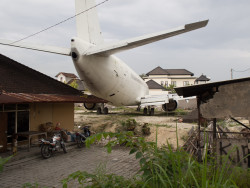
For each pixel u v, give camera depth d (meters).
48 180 6.78
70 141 12.08
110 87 17.11
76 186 6.05
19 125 11.02
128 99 20.84
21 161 8.75
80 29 15.96
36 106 12.09
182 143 11.34
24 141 11.26
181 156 2.83
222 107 5.65
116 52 13.95
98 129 15.55
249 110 5.40
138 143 2.80
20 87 11.52
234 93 5.54
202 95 6.39
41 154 9.23
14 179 6.89
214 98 5.74
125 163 8.50
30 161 8.91
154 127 13.95
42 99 10.32
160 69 65.75
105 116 22.81
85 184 6.05
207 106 5.80
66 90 14.80
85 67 14.07
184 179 2.46
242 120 19.09
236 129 14.23
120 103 20.59
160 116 22.59
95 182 2.95
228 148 5.73
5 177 7.07
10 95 9.75
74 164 8.51
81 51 13.33
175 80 64.69
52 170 7.79
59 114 13.75
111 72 16.42
